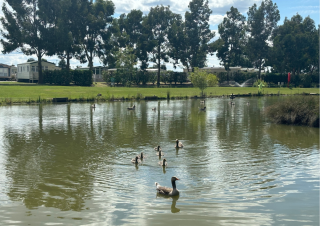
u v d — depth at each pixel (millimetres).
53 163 18594
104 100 63094
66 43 94250
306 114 33062
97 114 42000
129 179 15953
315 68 135875
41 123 33938
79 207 12734
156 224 11352
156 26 120938
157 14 118375
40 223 11430
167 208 12664
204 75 74750
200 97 73312
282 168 17797
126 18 126375
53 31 95312
